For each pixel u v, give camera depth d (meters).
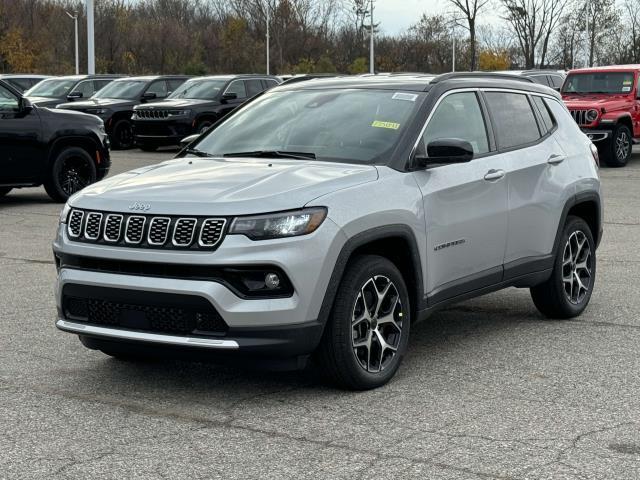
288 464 4.35
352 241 5.23
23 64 61.50
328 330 5.25
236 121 6.60
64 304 5.43
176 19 71.94
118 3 67.38
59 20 65.50
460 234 6.08
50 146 14.30
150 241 5.07
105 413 5.09
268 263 4.95
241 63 63.78
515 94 7.00
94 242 5.25
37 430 4.83
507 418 4.98
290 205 5.07
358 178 5.48
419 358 6.18
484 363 6.05
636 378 5.72
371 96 6.30
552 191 6.95
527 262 6.76
